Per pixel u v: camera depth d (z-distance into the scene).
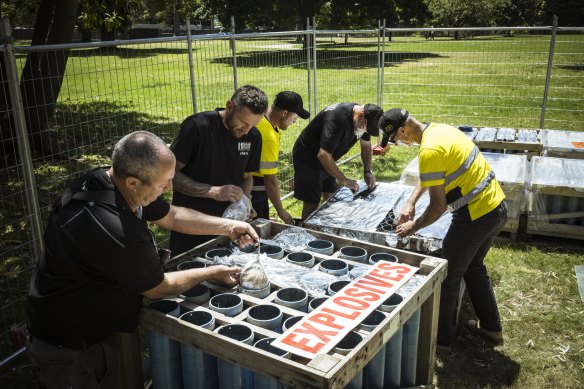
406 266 2.70
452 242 3.42
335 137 4.48
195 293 2.50
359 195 4.71
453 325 3.95
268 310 2.33
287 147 8.73
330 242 3.02
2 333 3.90
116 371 2.41
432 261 2.76
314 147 4.82
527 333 3.98
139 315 2.30
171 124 9.90
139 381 2.53
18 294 4.46
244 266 2.60
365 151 4.92
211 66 6.13
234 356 2.01
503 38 15.16
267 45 7.46
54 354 2.18
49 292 2.11
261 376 2.03
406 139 3.50
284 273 2.65
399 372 2.53
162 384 2.33
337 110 4.49
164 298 2.46
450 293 3.56
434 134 3.30
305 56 7.53
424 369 2.88
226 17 30.77
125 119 10.17
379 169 8.05
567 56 22.80
